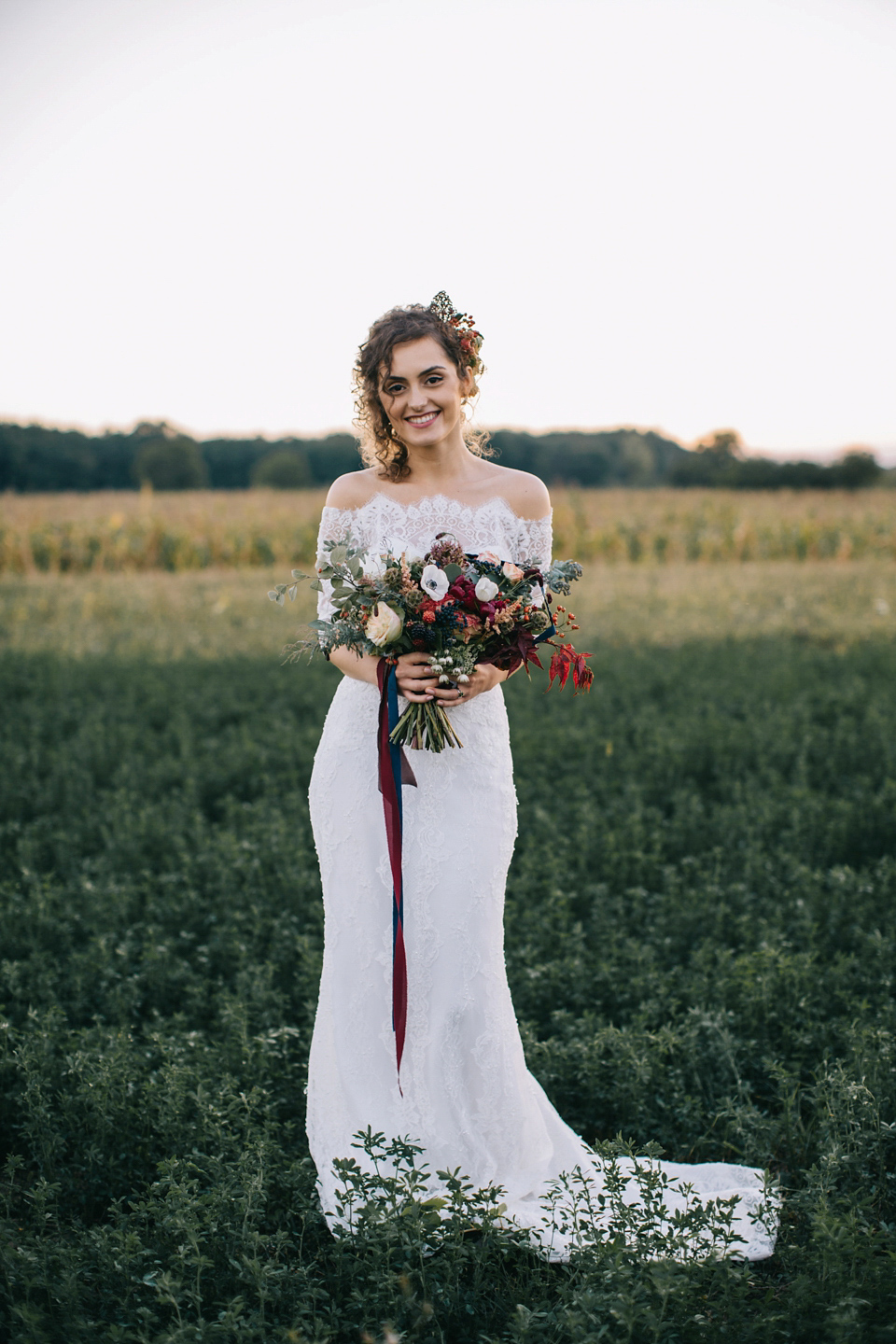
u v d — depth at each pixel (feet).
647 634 43.01
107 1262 8.37
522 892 16.12
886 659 34.53
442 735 9.46
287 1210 9.62
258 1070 11.44
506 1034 10.00
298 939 14.64
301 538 81.25
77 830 19.76
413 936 9.80
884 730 24.32
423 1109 9.84
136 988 13.30
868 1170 9.91
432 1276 8.49
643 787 21.40
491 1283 8.71
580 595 55.67
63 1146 10.24
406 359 9.53
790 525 83.25
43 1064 11.05
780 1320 7.91
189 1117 10.64
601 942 14.71
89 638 43.93
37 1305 7.97
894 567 72.54
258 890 16.37
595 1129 11.23
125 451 128.67
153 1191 9.06
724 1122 11.23
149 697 31.12
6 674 33.19
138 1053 11.90
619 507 95.20
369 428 10.32
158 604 54.60
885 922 14.92
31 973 13.80
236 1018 12.01
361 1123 9.84
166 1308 8.29
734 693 29.76
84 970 13.74
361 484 10.33
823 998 12.88
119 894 16.01
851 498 102.37
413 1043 9.90
